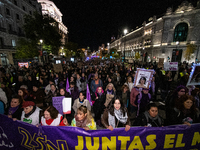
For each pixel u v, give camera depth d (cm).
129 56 6112
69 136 234
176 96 366
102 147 236
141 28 4619
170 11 3077
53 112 262
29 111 284
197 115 279
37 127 237
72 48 4950
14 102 307
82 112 244
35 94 487
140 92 415
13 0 2516
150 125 249
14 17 2539
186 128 236
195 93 370
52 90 483
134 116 504
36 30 2220
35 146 247
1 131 252
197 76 369
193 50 2630
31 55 2156
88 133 231
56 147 240
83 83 714
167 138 237
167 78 616
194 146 242
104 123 262
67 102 327
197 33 2769
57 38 2602
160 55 3416
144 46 4475
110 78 641
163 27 3250
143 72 411
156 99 684
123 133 233
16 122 246
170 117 284
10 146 255
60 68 1075
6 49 2234
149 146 238
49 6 5138
